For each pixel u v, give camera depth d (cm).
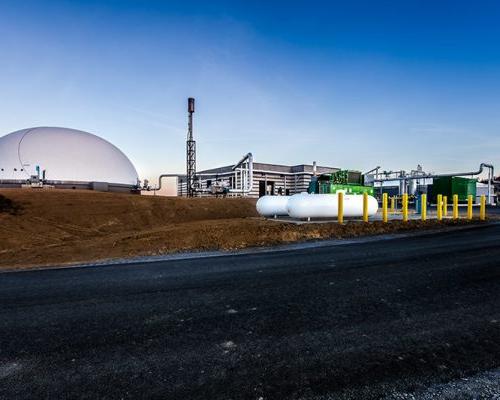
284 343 318
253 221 1555
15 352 310
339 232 1238
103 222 2186
